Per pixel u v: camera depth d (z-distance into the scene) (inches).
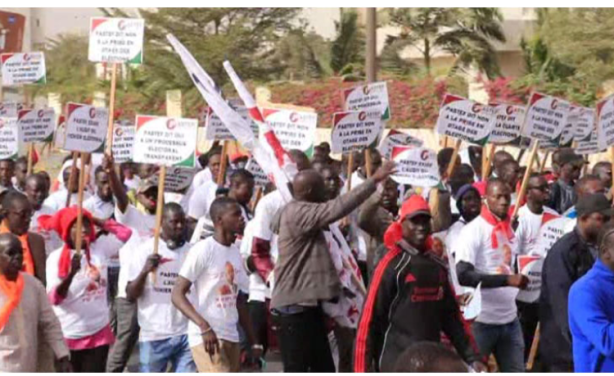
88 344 437.4
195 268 411.2
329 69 1620.3
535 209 493.4
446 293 361.1
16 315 361.1
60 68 1646.2
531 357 462.9
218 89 504.1
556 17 1594.5
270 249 470.0
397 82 1450.5
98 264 441.1
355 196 387.9
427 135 1238.3
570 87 1567.4
